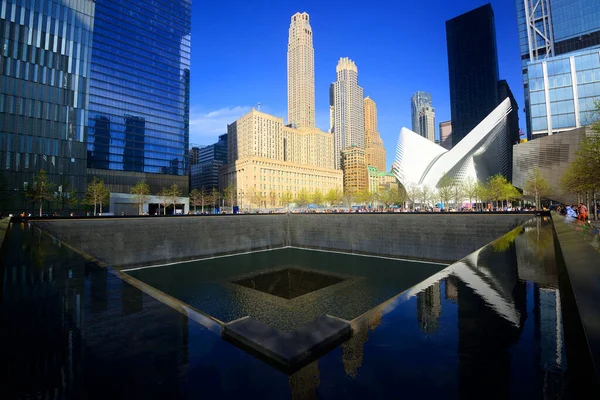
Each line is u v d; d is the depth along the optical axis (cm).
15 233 1823
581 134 4672
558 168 5106
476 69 18250
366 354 330
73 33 6831
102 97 9631
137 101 10394
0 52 5869
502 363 302
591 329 335
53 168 6406
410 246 3856
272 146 15800
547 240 1343
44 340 345
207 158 19325
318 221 4788
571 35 9038
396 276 3259
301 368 299
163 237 3734
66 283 604
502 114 6750
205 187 17750
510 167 8900
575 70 6366
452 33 19338
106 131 9669
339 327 400
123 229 3419
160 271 3481
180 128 11456
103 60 9725
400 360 315
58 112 6531
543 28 9612
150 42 10844
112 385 257
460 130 18750
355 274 3384
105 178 9462
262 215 4812
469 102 18450
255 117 15100
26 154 6088
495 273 723
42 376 264
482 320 427
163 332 379
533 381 265
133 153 10194
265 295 2748
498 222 3259
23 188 5984
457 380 271
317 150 18250
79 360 300
